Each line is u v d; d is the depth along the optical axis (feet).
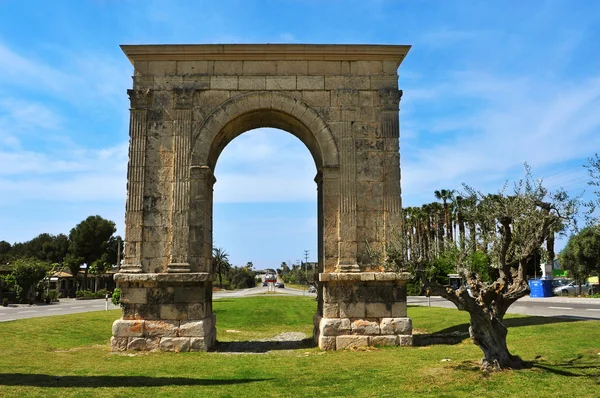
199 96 68.74
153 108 68.28
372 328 63.46
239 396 37.55
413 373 43.93
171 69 69.21
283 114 70.03
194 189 66.49
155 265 64.90
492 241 43.09
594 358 44.96
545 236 40.93
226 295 291.99
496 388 36.58
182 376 45.98
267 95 68.85
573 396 33.50
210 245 71.05
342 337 63.05
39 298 216.95
